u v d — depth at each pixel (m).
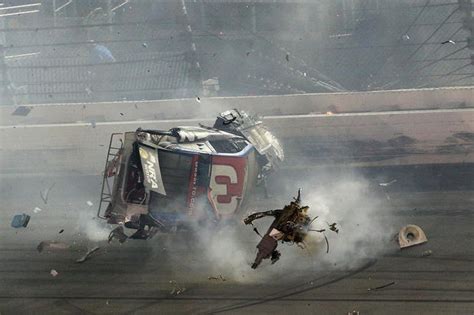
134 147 41.47
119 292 37.75
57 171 68.25
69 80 102.62
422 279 37.75
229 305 35.50
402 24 113.88
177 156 42.66
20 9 113.69
